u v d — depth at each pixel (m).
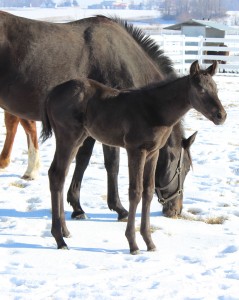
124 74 8.08
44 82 7.95
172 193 7.93
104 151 7.83
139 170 6.44
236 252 6.51
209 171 10.95
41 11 110.50
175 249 6.66
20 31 7.96
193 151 12.64
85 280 5.53
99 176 10.23
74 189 7.85
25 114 8.19
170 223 7.73
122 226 7.59
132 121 6.42
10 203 8.33
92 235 7.13
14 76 7.95
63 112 6.64
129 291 5.26
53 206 6.67
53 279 5.52
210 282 5.55
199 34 35.69
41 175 10.12
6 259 6.11
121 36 8.27
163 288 5.35
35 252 6.38
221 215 8.14
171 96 6.41
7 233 7.03
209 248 6.68
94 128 6.70
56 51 7.99
